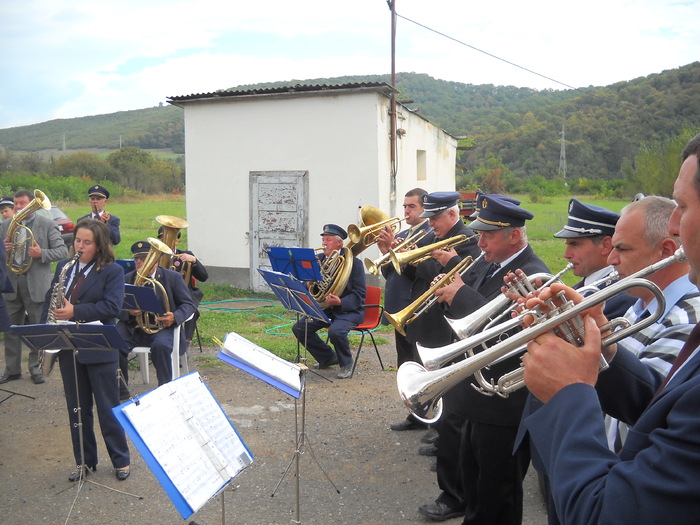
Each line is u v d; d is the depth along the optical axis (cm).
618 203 4119
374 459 514
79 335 432
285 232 1220
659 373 195
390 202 1204
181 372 667
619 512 125
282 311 1088
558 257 1712
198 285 1266
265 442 548
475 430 328
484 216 354
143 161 6378
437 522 411
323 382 716
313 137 1186
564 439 143
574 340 162
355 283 734
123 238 2398
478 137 8019
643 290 222
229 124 1247
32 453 530
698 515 119
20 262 708
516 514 328
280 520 420
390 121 1195
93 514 431
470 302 346
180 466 284
